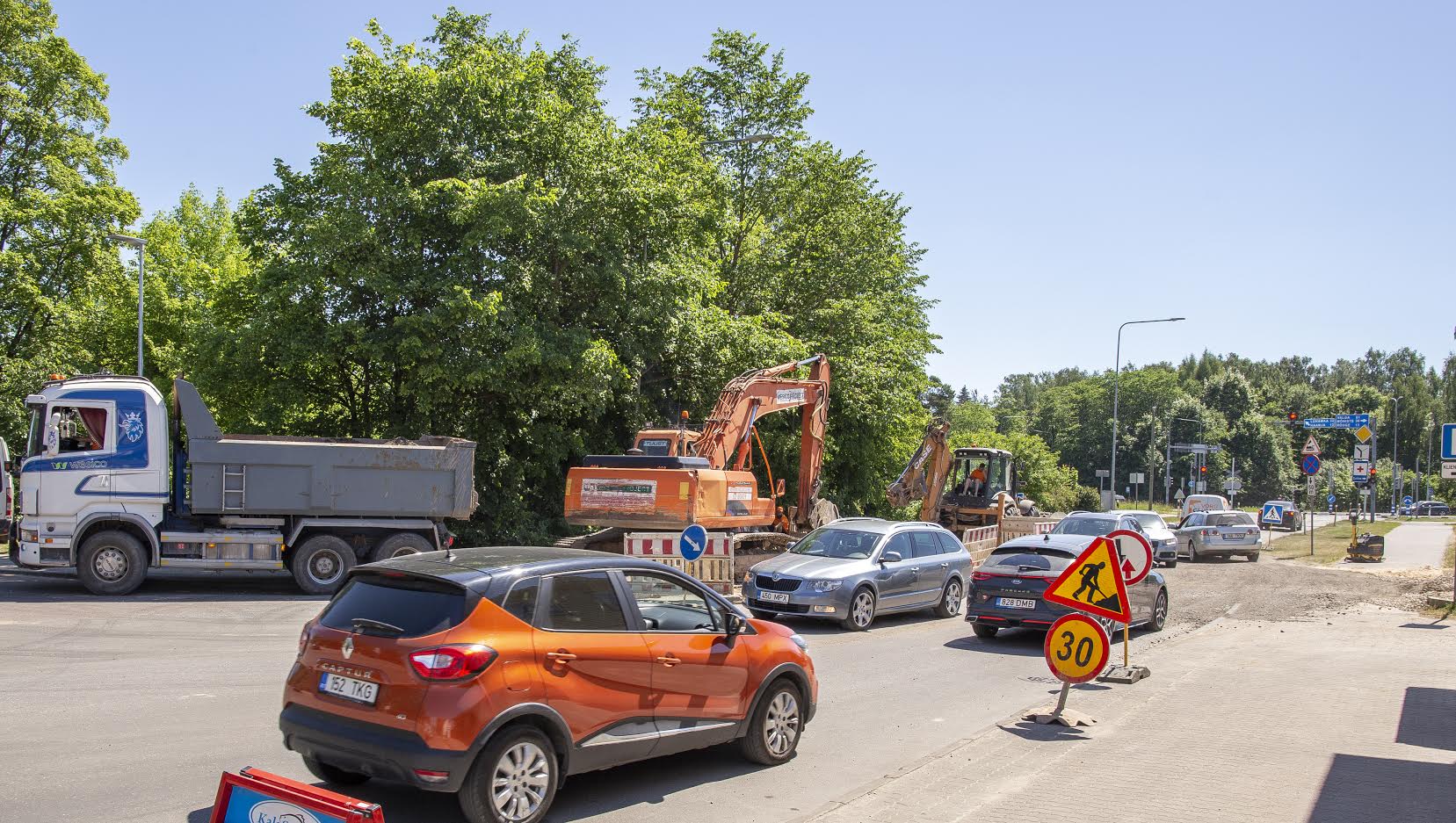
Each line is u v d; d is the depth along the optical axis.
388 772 5.37
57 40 31.30
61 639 11.94
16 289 29.66
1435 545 36.75
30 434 16.11
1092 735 8.16
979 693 10.30
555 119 23.17
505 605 5.75
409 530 17.98
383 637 5.57
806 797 6.60
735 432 19.48
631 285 24.09
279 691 9.36
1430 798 6.37
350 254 21.31
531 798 5.69
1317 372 198.12
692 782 6.92
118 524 16.59
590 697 5.98
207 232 40.66
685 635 6.71
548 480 26.30
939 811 6.10
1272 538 44.19
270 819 4.15
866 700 9.89
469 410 23.94
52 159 30.47
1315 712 9.09
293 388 22.59
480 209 21.31
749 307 32.12
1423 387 146.75
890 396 32.72
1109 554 8.52
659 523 17.31
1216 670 11.44
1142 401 112.69
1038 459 64.56
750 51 33.22
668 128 29.72
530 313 22.92
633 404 25.59
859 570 14.82
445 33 24.84
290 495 17.12
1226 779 6.81
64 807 5.89
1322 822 5.89
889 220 35.88
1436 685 10.47
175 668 10.34
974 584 13.83
